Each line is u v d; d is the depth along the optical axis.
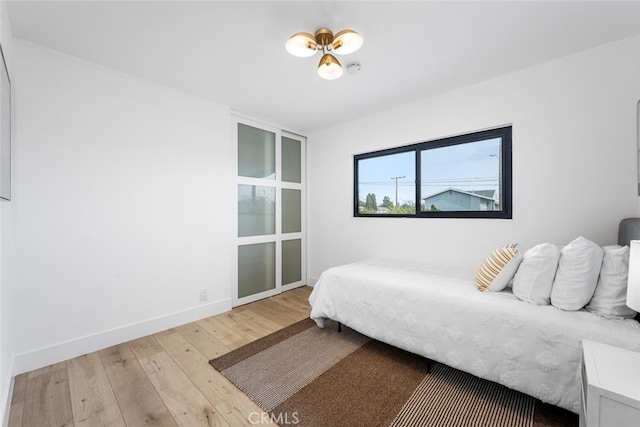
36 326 1.87
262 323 2.68
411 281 2.06
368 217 3.37
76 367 1.89
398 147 3.13
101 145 2.16
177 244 2.61
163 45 1.91
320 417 1.45
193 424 1.41
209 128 2.85
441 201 2.85
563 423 1.37
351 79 2.42
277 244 3.66
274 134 3.61
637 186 1.82
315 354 2.08
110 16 1.61
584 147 2.00
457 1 1.51
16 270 1.79
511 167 2.38
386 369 1.88
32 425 1.39
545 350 1.38
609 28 1.73
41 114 1.89
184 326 2.59
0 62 1.24
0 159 1.22
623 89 1.86
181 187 2.64
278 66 2.20
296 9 1.57
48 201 1.92
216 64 2.17
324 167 3.84
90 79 2.11
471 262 2.58
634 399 0.86
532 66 2.20
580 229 2.03
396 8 1.56
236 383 1.73
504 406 1.50
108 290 2.19
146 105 2.40
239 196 3.23
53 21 1.65
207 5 1.54
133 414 1.47
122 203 2.27
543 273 1.55
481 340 1.58
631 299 1.02
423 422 1.40
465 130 2.56
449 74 2.33
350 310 2.24
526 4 1.53
